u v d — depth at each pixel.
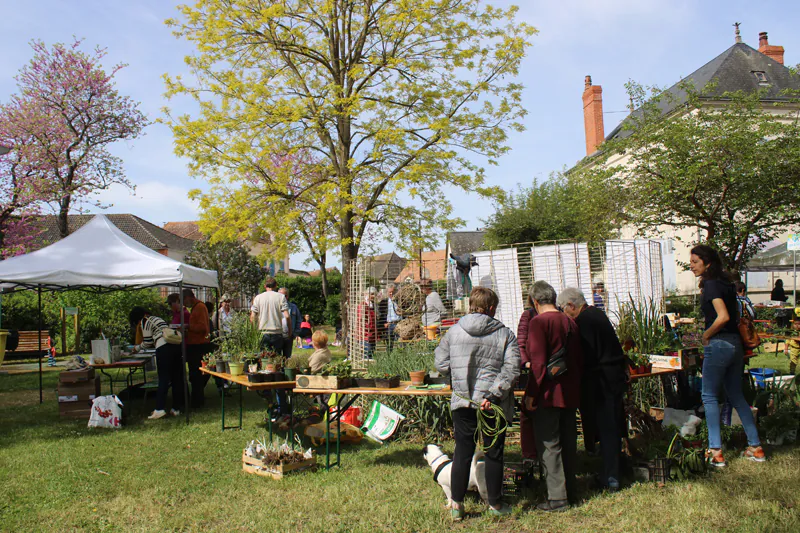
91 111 23.78
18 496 4.60
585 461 5.17
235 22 12.41
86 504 4.41
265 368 5.98
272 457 5.07
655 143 14.93
